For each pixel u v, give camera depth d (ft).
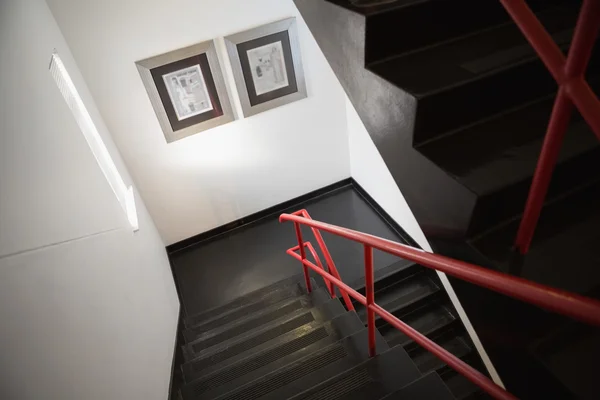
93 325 4.68
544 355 3.09
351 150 13.39
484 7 4.33
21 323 3.32
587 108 2.28
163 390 6.85
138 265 7.48
